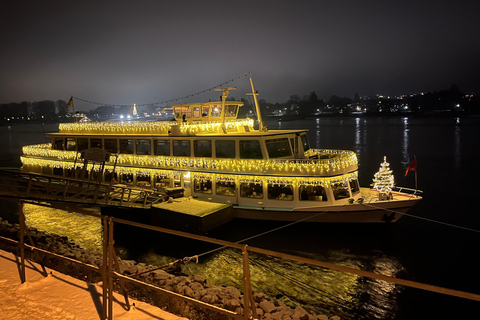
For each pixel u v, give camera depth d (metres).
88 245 17.33
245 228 18.88
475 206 25.33
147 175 22.14
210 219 17.33
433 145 67.62
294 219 18.06
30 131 144.25
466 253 16.72
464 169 41.44
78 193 19.53
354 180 18.95
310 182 17.62
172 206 18.66
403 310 12.02
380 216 17.55
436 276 14.62
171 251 16.83
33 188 19.86
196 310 7.98
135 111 28.02
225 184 19.56
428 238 18.59
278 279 13.92
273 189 18.42
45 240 15.35
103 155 19.78
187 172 20.50
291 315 9.05
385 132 105.56
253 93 22.75
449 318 11.59
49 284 6.91
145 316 5.83
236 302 9.04
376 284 13.62
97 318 5.76
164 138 21.53
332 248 16.95
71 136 25.27
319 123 193.38
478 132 95.75
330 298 12.62
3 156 64.81
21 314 5.86
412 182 34.84
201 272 14.45
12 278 7.16
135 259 16.11
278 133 20.17
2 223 17.64
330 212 17.39
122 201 19.81
